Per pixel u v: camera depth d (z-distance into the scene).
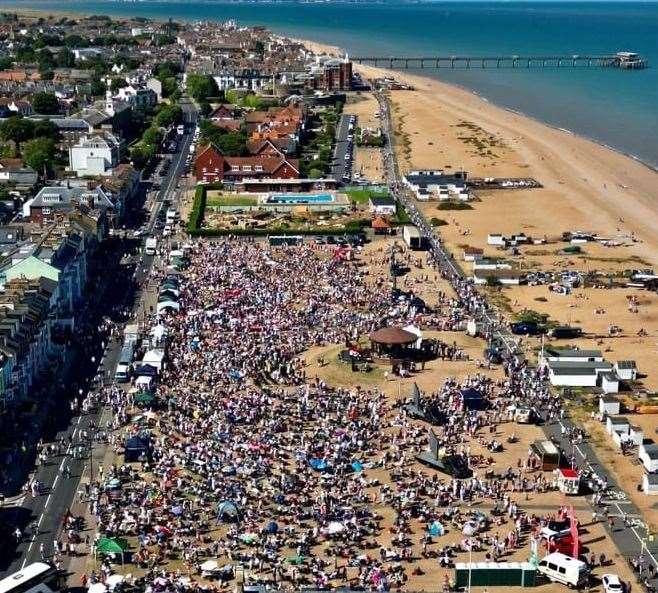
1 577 141.62
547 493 170.00
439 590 140.75
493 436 190.38
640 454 183.38
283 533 152.62
